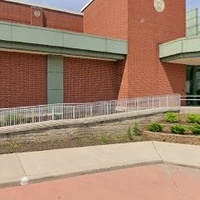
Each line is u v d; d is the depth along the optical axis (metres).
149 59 18.23
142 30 18.00
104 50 16.64
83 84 17.16
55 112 12.09
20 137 10.78
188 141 11.67
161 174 8.08
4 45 13.78
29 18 20.23
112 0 18.70
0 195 6.37
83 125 12.28
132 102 14.59
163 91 18.80
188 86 20.95
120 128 13.45
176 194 6.50
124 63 17.59
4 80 14.74
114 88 18.34
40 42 14.63
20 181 7.17
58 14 21.58
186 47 16.89
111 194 6.45
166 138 12.09
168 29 19.11
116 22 18.31
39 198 6.17
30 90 15.44
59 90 16.25
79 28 22.56
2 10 19.30
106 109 13.48
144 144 11.38
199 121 13.86
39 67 15.73
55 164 8.59
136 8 17.78
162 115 15.23
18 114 11.38
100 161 9.05
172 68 19.33
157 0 18.66
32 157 9.20
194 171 8.45
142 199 6.17
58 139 11.62
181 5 19.80
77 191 6.63
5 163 8.54
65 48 15.51
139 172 8.26
